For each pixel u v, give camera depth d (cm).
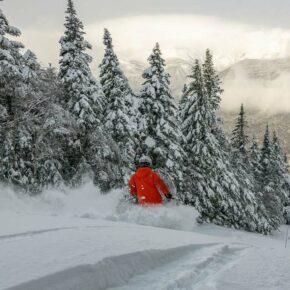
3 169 1534
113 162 2009
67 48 1978
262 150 3975
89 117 1898
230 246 370
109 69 2278
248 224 2736
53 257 210
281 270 258
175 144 2270
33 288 164
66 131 1769
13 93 1648
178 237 369
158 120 2228
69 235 292
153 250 261
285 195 4041
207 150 2470
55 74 1830
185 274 231
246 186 2922
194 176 2458
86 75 2012
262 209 3097
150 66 2288
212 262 281
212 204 2519
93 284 188
